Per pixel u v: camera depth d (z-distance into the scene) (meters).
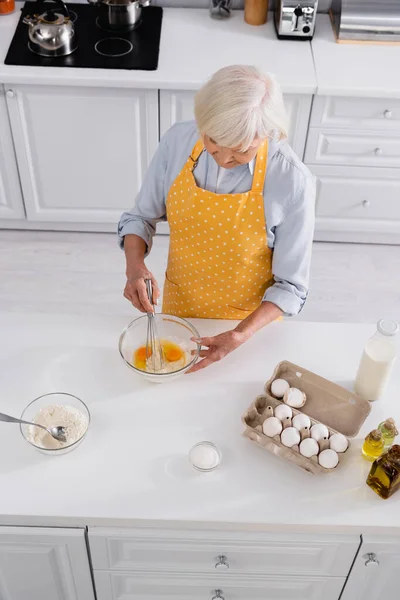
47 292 3.07
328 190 3.12
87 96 2.76
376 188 3.10
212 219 1.64
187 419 1.56
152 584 1.68
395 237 3.38
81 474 1.45
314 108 2.79
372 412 1.58
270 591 1.71
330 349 1.73
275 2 3.00
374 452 1.46
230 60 2.77
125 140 2.92
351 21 2.84
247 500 1.42
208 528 1.42
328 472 1.43
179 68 2.71
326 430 1.48
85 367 1.66
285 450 1.46
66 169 3.04
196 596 1.74
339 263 3.29
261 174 1.56
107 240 3.35
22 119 2.85
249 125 1.33
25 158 2.99
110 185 3.10
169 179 1.69
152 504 1.41
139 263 1.77
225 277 1.78
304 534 1.47
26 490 1.42
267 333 1.76
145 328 1.70
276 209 1.59
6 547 1.53
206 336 1.73
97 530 1.46
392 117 2.83
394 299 3.13
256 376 1.65
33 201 3.17
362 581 1.62
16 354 1.68
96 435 1.52
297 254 1.63
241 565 1.60
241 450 1.50
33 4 2.99
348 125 2.86
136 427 1.54
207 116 1.34
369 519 1.40
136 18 2.87
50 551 1.54
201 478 1.45
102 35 2.85
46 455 1.48
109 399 1.59
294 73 2.73
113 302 3.04
